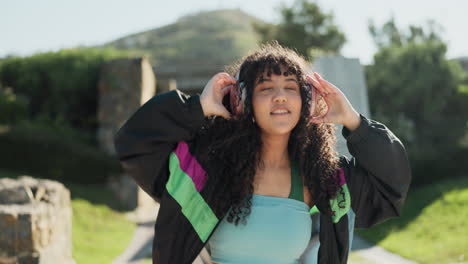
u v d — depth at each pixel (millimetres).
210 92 2133
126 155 2070
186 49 93250
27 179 6266
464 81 22500
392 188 2258
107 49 18375
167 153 2123
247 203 2160
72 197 11773
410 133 18250
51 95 16828
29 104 16734
